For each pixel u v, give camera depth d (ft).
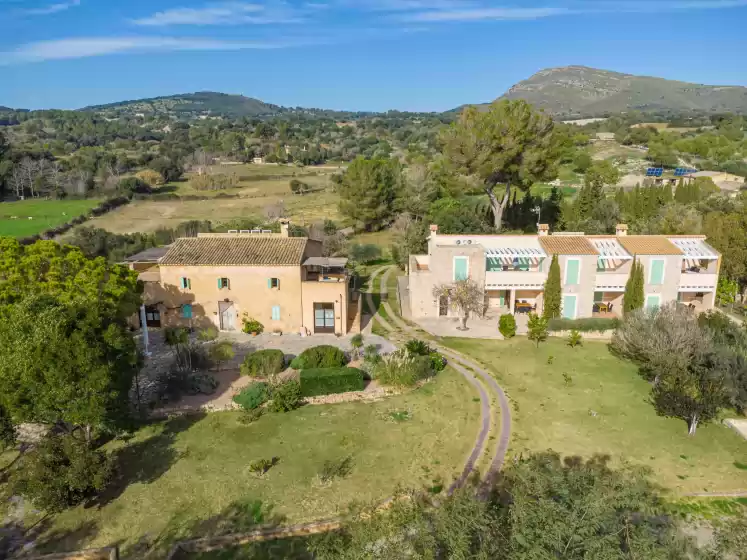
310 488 88.48
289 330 157.58
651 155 534.37
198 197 432.66
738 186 405.59
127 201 409.49
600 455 98.02
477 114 229.66
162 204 407.23
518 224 282.15
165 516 82.23
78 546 76.54
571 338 153.28
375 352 139.03
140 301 130.72
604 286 166.81
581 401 119.44
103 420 92.32
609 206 279.69
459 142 227.61
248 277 154.20
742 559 61.93
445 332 161.17
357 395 120.98
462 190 246.47
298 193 452.35
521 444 101.30
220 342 146.00
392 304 188.75
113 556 73.56
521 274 166.91
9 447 99.81
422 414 113.29
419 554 54.75
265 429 107.24
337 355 131.34
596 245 171.12
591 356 145.18
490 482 89.04
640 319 141.18
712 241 198.80
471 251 165.89
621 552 51.72
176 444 101.60
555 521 53.26
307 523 79.87
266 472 92.89
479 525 56.08
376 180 315.78
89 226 318.24
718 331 143.02
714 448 101.45
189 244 162.50
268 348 145.59
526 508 56.13
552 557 49.83
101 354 88.94
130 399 116.06
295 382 119.44
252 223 322.55
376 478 90.94
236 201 421.18
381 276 232.53
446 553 55.83
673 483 89.92
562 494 59.41
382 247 291.79
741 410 114.21
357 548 59.26
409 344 140.36
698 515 82.02
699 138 597.52
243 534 77.66
